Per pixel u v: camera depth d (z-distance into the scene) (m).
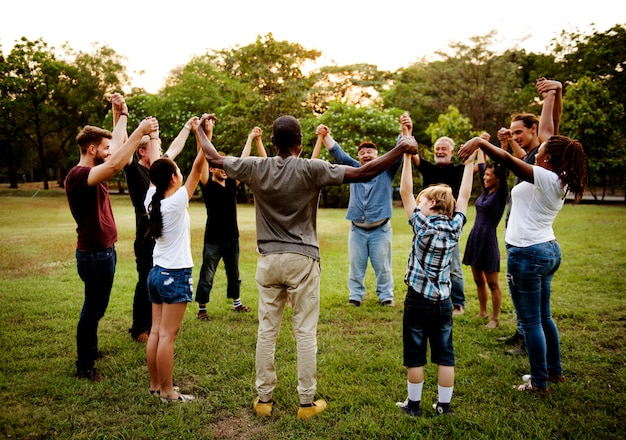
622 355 3.56
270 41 23.83
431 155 21.34
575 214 15.49
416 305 2.63
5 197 27.09
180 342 3.91
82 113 34.31
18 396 2.91
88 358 3.19
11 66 31.25
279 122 2.68
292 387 3.07
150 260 3.90
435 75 29.20
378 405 2.82
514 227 3.03
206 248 4.60
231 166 2.69
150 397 2.91
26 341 3.88
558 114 3.50
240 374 3.29
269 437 2.51
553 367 3.14
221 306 5.08
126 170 3.76
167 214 2.79
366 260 5.25
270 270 2.66
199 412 2.75
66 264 7.40
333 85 34.50
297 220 2.66
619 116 22.17
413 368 2.67
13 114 32.06
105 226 3.16
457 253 4.77
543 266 2.91
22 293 5.48
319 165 2.57
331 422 2.66
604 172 21.88
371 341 3.99
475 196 24.30
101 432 2.52
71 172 3.00
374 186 5.12
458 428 2.55
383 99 32.69
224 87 27.19
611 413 2.72
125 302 5.16
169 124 26.67
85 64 33.69
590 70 27.03
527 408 2.77
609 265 6.87
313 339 2.70
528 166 2.79
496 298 4.35
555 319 4.50
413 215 2.73
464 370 3.33
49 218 15.45
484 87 28.11
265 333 2.73
